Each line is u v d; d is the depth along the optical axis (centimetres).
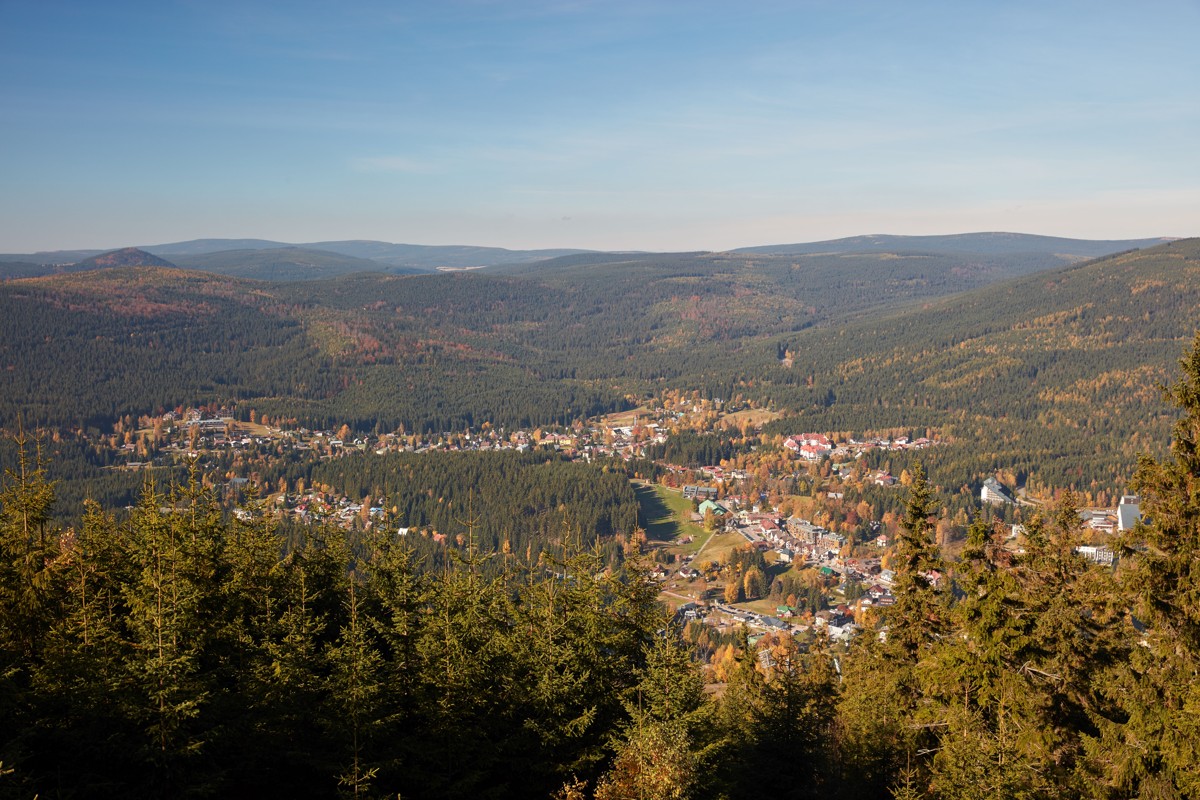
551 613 4431
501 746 3784
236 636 3809
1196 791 3042
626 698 4112
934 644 4412
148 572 3541
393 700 3750
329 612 4841
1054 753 3744
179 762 3066
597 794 3359
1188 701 3142
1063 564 4203
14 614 3553
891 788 3934
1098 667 3847
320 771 3412
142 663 3086
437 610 4166
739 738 4425
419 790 3631
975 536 4050
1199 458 3381
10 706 2983
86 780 2972
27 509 3981
